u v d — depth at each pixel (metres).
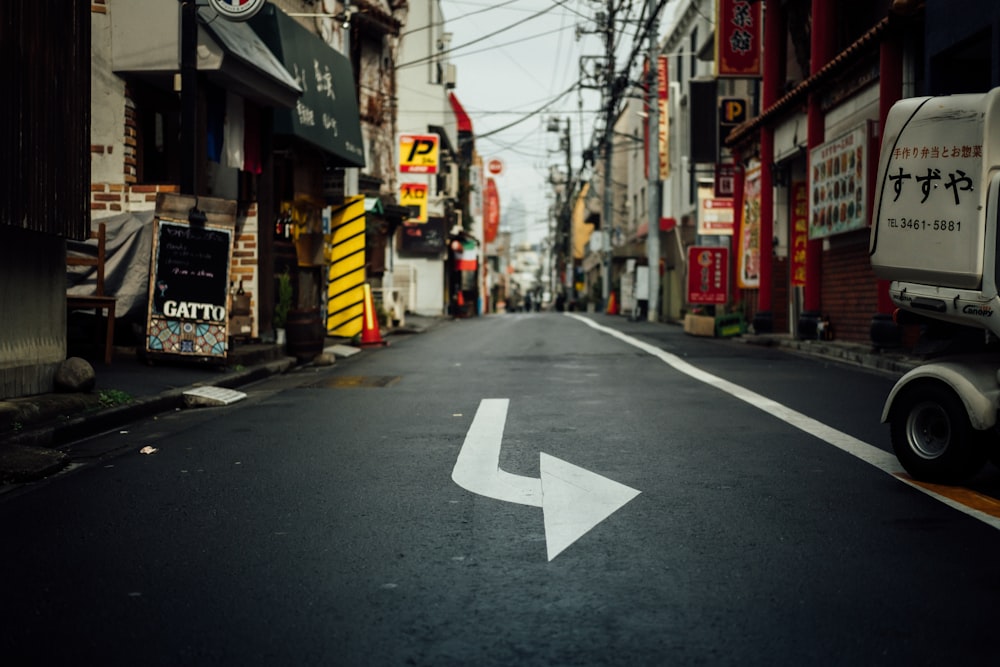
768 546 4.12
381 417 8.28
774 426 7.55
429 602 3.44
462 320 36.06
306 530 4.46
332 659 2.93
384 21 29.44
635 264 46.97
